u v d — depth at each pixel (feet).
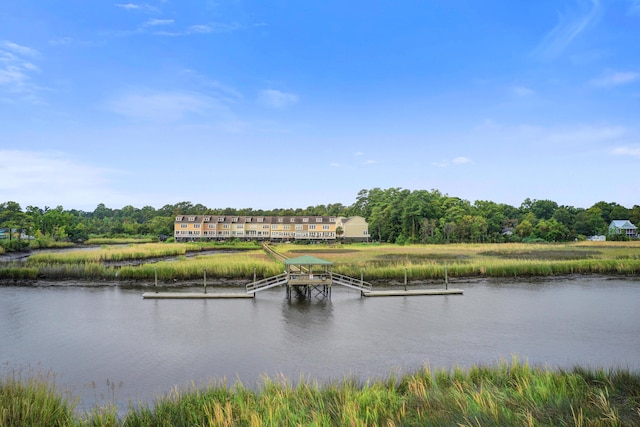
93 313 107.96
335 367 69.26
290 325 97.09
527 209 615.57
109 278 153.38
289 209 632.79
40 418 38.96
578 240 404.77
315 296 131.64
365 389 46.62
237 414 41.32
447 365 69.82
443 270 159.22
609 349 78.23
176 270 154.20
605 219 551.59
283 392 48.03
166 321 100.37
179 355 75.72
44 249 301.84
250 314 107.96
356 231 461.78
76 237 416.26
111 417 40.27
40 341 83.82
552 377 48.91
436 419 36.04
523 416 35.29
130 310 111.75
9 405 39.75
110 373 66.69
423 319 102.47
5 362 71.72
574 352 76.48
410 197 440.86
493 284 151.94
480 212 465.88
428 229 411.34
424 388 47.34
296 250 313.32
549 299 126.11
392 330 92.53
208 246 348.79
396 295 131.95
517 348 79.15
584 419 34.32
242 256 231.91
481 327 94.63
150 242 402.93
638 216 504.84
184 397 47.01
